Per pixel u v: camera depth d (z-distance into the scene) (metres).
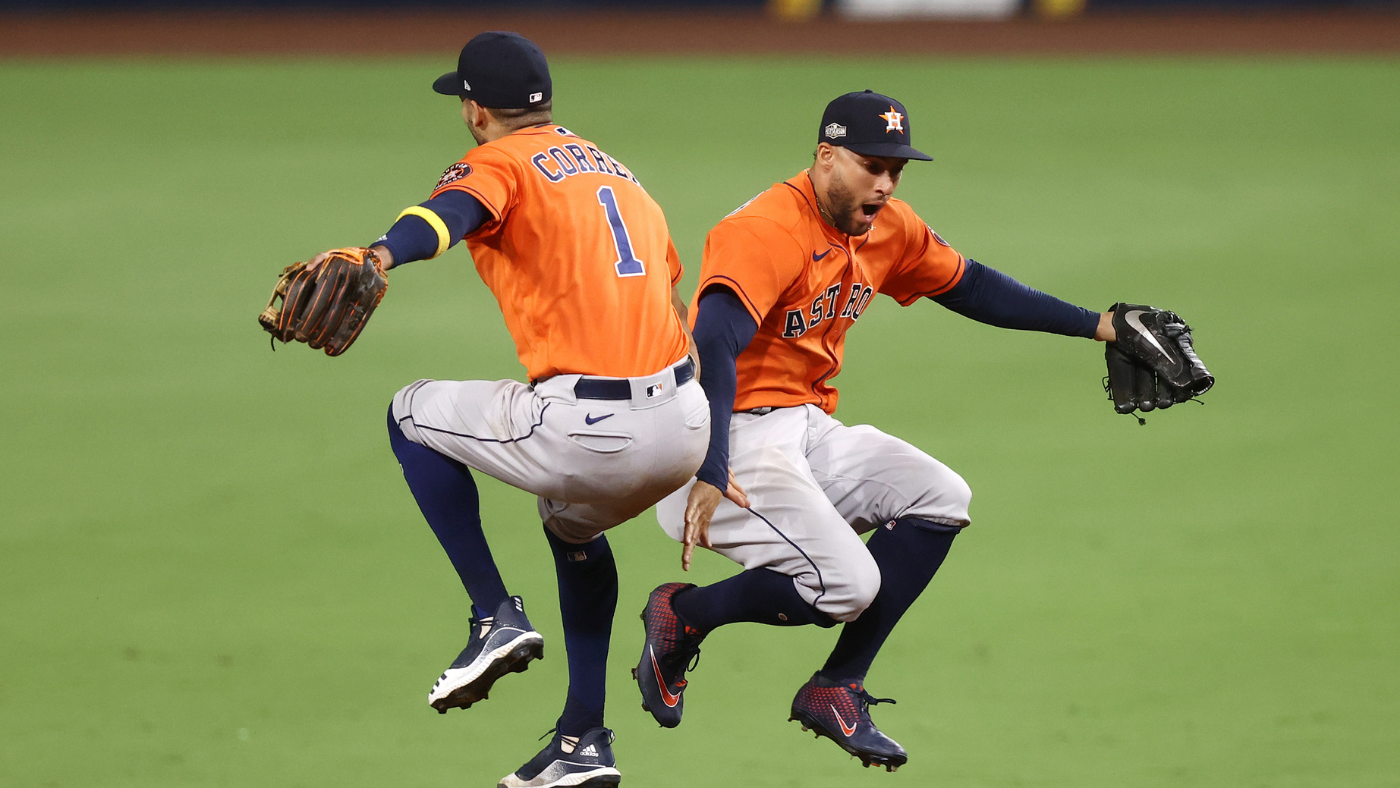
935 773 15.41
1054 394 30.20
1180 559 21.55
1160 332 15.93
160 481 25.16
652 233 13.73
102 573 21.09
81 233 45.91
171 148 60.81
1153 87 76.50
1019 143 60.84
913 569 14.91
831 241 14.70
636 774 15.65
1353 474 25.09
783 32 104.94
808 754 16.11
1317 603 19.81
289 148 60.81
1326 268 39.81
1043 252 42.19
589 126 65.31
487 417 13.41
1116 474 25.41
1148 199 49.41
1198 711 16.77
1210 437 27.30
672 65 88.38
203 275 40.69
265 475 25.50
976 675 17.92
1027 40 99.81
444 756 15.87
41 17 110.56
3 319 36.34
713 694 17.72
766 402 15.20
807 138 61.72
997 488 24.78
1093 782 15.08
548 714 17.14
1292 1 110.06
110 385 30.95
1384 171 52.91
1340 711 16.66
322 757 15.72
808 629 19.77
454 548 13.70
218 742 16.02
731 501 14.41
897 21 110.31
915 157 13.95
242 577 21.02
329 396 30.16
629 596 20.64
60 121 67.88
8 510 23.67
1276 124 64.12
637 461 13.11
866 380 31.20
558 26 107.44
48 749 15.73
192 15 112.00
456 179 12.77
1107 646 18.64
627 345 13.04
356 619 19.58
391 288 39.69
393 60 90.75
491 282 13.59
